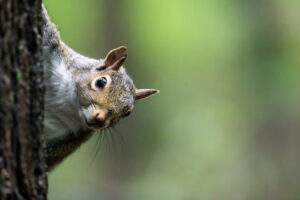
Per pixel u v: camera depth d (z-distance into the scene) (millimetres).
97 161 17484
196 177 19344
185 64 23672
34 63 3938
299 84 18719
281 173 18719
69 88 5941
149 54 23000
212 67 23953
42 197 4004
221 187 18656
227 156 20375
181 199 17297
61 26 21547
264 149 19234
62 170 17266
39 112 3988
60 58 5965
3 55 3691
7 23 3721
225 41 23109
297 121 18828
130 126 19031
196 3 22797
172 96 23031
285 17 20531
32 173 3902
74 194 16172
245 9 20984
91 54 21328
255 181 18750
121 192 16609
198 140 21375
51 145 6031
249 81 19625
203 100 23109
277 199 17984
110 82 6117
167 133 20984
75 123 6051
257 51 20000
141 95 6852
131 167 18047
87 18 21453
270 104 18969
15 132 3750
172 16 23203
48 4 21172
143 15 22516
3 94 3674
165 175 18938
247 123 19969
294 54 19750
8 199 3693
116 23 19781
